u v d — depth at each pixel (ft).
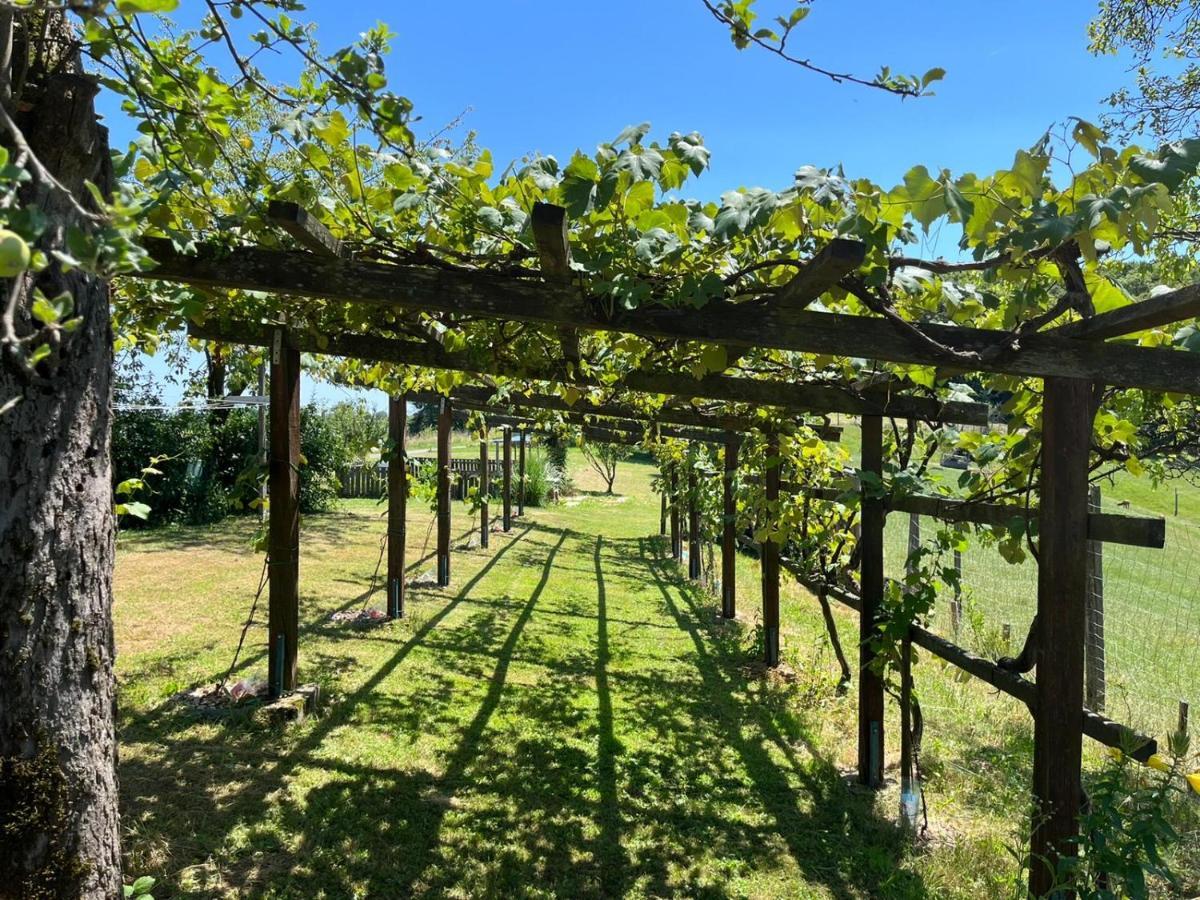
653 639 23.21
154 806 10.75
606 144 6.51
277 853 9.92
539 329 10.91
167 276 7.55
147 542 34.96
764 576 20.67
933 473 13.83
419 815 11.19
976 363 7.18
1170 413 10.94
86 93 5.27
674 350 10.33
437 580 29.30
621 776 13.15
